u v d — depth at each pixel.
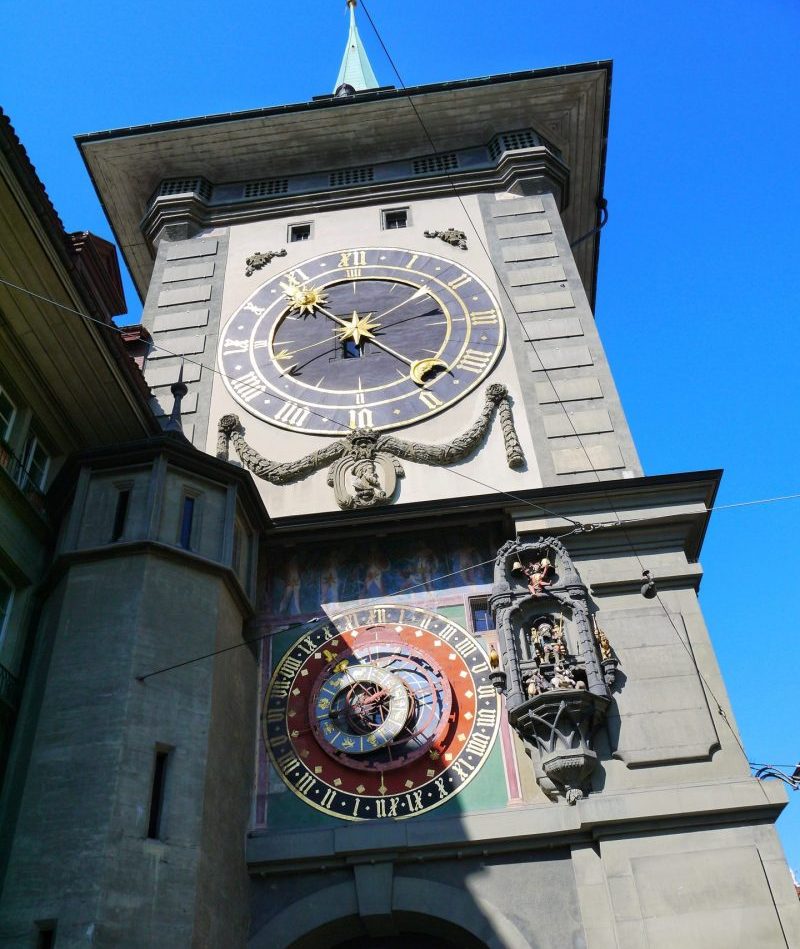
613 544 21.17
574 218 34.78
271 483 23.45
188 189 32.50
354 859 18.05
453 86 31.84
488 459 23.42
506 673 19.42
